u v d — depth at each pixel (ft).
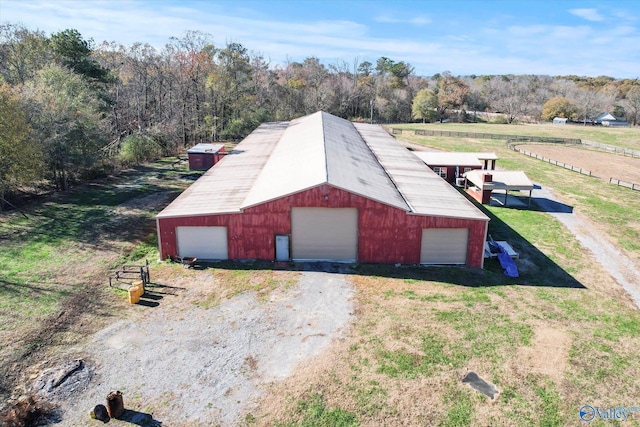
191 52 212.43
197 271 74.54
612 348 57.52
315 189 75.72
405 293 68.74
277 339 56.03
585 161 192.24
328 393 46.83
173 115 199.41
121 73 207.00
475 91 424.05
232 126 211.61
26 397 45.37
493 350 55.21
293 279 72.08
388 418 43.73
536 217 112.78
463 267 79.66
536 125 325.01
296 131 148.36
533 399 47.16
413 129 275.80
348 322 60.08
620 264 86.74
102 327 57.93
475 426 43.19
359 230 77.77
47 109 109.09
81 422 42.73
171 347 54.13
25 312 60.44
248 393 46.78
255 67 284.41
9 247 80.74
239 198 84.12
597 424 44.09
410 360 52.42
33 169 98.37
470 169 141.49
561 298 71.20
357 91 335.06
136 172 140.46
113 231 90.89
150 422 42.86
